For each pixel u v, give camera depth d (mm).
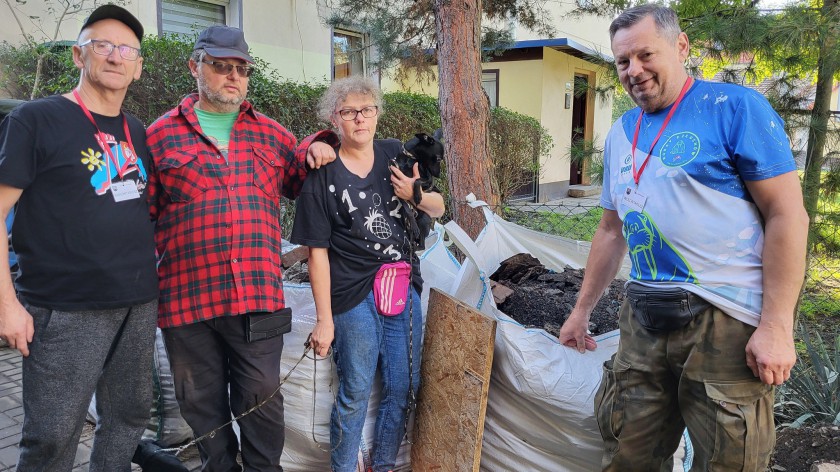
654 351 1816
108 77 1890
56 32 5371
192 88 5238
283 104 5883
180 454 2805
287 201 5793
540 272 3002
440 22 4055
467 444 2178
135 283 1990
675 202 1702
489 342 2090
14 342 1812
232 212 2098
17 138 1771
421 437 2471
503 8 7551
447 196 6867
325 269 2195
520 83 11250
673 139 1721
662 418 1886
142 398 2195
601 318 2613
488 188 4070
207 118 2152
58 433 1938
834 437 2596
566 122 12195
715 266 1674
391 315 2270
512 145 9211
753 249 1659
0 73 5254
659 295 1748
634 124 1886
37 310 1891
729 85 1699
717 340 1673
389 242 2242
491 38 7785
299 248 2977
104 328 1971
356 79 2193
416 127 7449
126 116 2047
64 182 1847
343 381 2295
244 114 2203
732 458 1669
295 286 2584
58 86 5082
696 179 1665
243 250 2105
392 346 2314
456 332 2264
